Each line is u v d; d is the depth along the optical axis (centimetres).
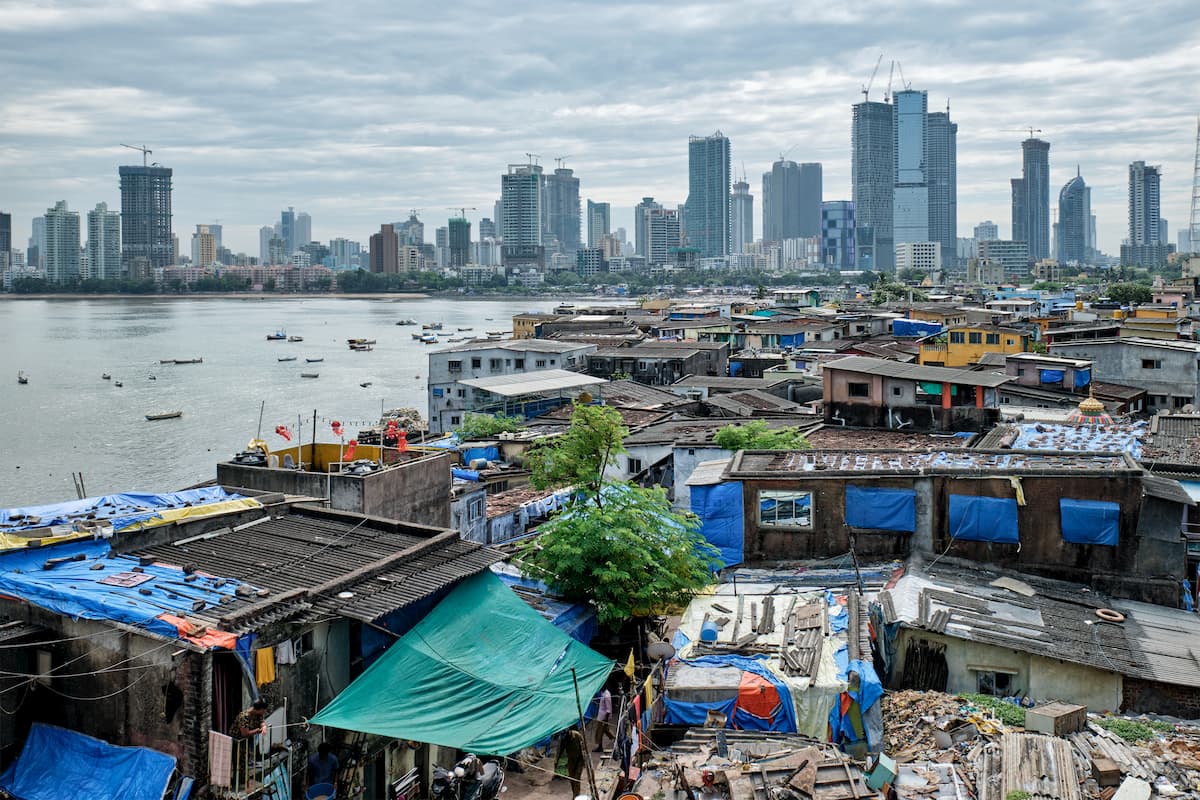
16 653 2439
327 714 2395
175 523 2988
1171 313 12744
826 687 2820
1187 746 2670
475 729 2445
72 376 16712
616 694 2989
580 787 2681
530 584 3491
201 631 2250
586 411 4444
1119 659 3078
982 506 3741
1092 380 8669
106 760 2319
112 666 2361
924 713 2930
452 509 4747
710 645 3139
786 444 5703
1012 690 3123
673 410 8462
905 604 3322
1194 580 3888
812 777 2327
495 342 11812
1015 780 2445
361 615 2484
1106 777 2461
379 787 2664
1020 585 3597
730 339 14262
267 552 2919
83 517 3003
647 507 3588
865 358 7219
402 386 15762
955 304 18912
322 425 12125
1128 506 3647
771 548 3934
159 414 12825
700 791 2344
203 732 2247
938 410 6356
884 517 3828
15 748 2436
